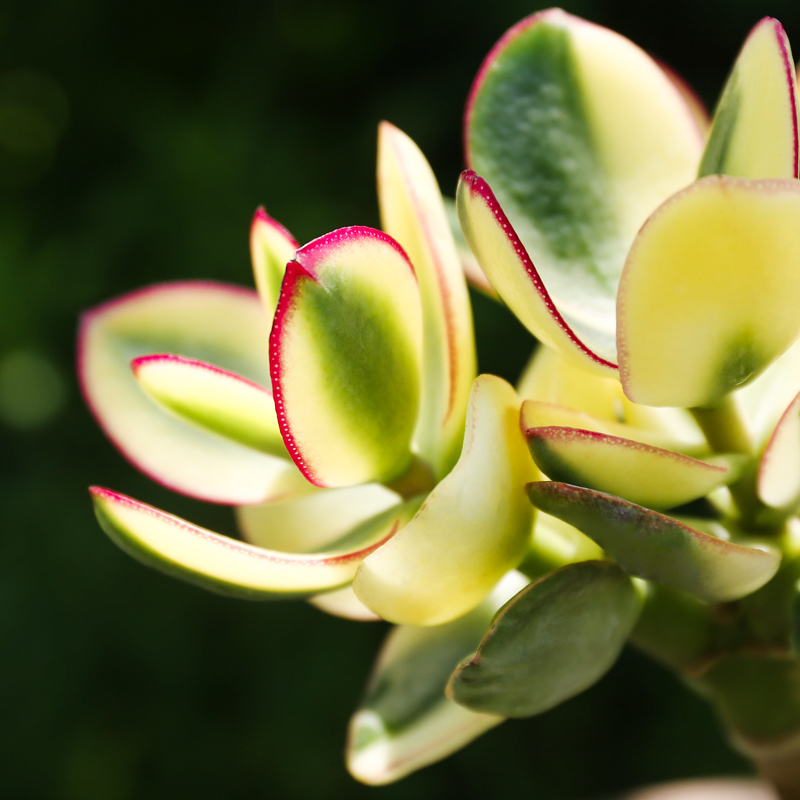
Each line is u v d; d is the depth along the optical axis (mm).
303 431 269
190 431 295
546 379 306
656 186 292
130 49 1349
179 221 1160
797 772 301
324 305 265
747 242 255
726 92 277
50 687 1135
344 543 287
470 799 1104
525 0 1166
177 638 1129
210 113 1241
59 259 1204
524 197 292
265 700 1108
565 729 1121
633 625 282
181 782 1118
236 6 1320
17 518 1170
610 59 294
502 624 266
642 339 261
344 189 1205
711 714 1072
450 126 1172
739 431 279
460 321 274
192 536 268
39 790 1132
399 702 296
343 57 1275
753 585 270
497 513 267
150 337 301
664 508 270
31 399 1229
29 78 1355
